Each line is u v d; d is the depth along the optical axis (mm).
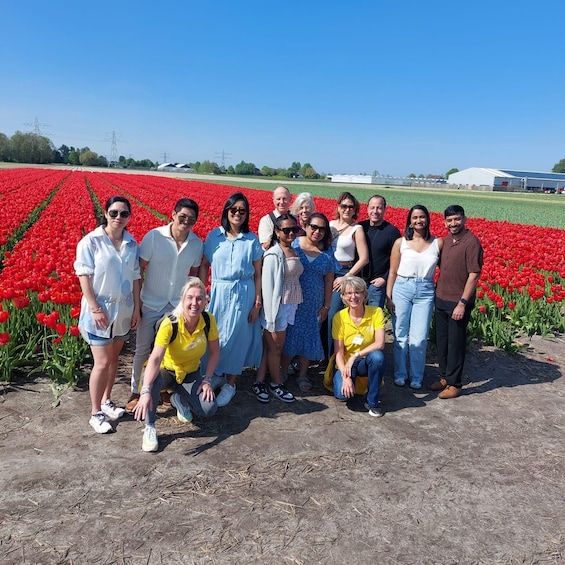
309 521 3553
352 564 3170
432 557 3262
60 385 5613
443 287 5863
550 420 5355
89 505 3611
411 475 4191
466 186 138250
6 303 6637
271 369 5551
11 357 5734
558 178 162875
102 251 4547
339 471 4207
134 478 3971
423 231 5977
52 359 5977
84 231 14828
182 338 4699
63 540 3250
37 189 29812
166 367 4883
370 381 5211
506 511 3766
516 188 140875
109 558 3117
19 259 8719
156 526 3424
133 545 3236
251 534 3393
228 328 5266
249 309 5340
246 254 5273
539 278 9406
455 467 4348
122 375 6141
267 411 5309
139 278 4859
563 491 4051
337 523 3547
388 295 6305
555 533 3539
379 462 4375
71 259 8734
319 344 5820
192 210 5000
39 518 3449
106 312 4613
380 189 91375
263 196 37375
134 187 41812
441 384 6098
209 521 3502
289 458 4371
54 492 3740
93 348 4598
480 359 7266
